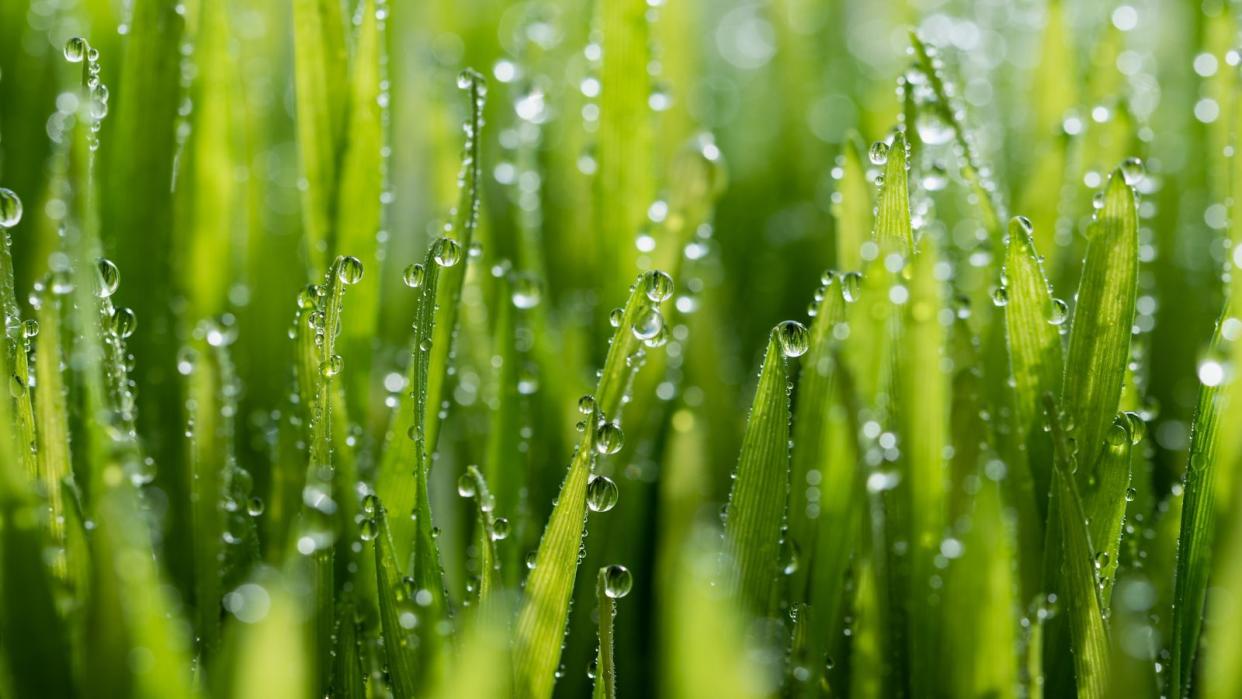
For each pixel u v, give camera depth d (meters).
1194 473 0.26
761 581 0.26
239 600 0.25
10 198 0.26
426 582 0.26
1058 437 0.25
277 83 0.35
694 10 0.38
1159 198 0.33
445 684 0.25
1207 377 0.26
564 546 0.25
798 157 0.37
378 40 0.28
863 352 0.28
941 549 0.26
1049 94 0.31
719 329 0.32
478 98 0.27
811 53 0.40
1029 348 0.27
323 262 0.28
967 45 0.37
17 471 0.24
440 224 0.31
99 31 0.30
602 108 0.30
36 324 0.26
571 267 0.32
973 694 0.26
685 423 0.29
